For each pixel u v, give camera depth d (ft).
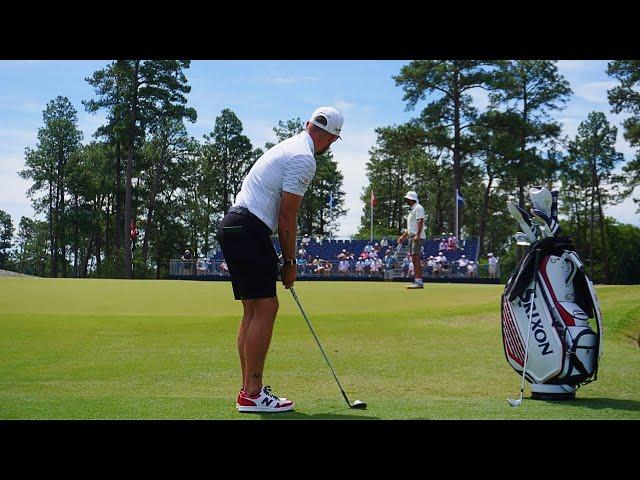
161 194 233.14
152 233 234.17
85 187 221.46
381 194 255.70
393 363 25.68
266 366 25.17
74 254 249.14
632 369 23.57
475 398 17.61
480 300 43.86
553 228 17.28
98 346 28.68
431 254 135.64
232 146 232.73
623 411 15.24
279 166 15.16
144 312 37.37
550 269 17.15
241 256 15.02
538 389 17.08
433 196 230.89
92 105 167.84
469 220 236.02
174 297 45.62
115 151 200.34
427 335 31.50
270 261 15.20
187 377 23.30
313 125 15.93
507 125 158.51
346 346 29.09
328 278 121.19
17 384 22.13
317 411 15.10
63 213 218.79
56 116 220.23
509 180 180.75
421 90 156.76
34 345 28.73
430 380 22.77
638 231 230.27
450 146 159.74
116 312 37.29
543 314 17.02
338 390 21.18
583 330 16.75
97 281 65.51
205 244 242.99
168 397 16.51
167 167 226.58
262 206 15.15
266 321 15.12
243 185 15.67
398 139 159.43
